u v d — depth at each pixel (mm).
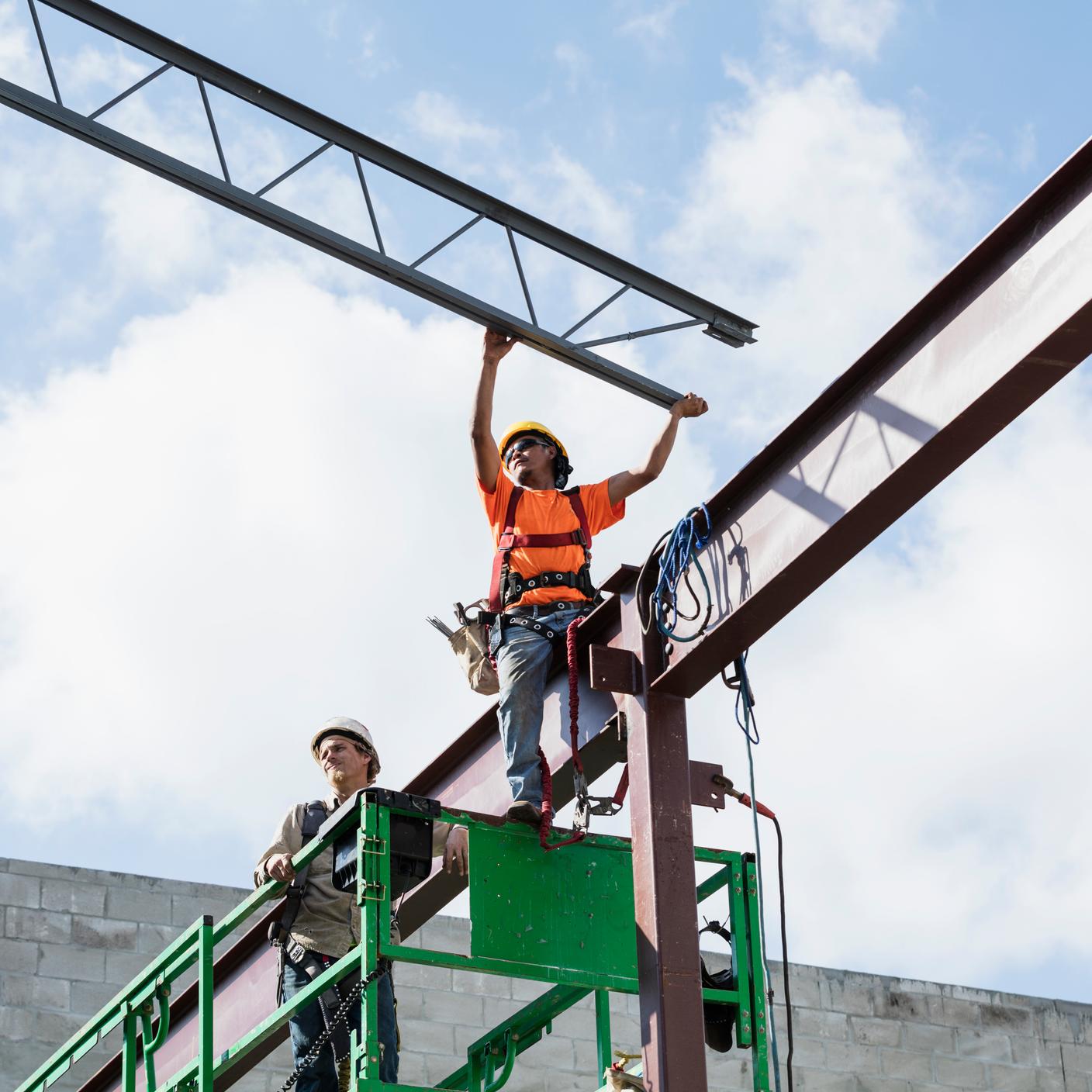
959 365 7355
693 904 8219
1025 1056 16219
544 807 8227
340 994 8336
